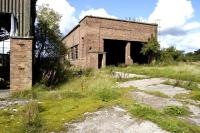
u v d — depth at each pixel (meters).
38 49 20.31
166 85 15.66
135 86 15.13
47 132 6.55
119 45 42.50
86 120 7.48
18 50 13.00
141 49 39.16
